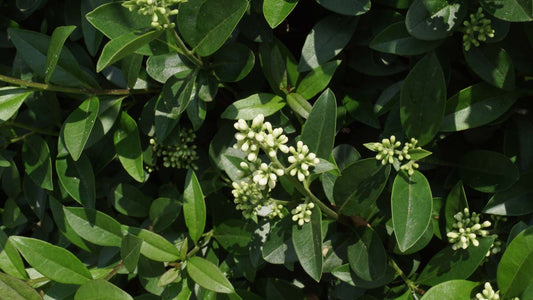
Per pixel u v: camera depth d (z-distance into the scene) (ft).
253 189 1.65
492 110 1.72
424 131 1.69
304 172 1.56
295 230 1.63
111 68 1.90
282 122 1.82
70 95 1.87
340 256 1.77
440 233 1.77
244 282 1.93
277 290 1.86
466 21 1.65
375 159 1.64
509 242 1.67
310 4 1.95
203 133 2.06
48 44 1.80
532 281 1.59
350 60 1.86
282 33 2.01
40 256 1.70
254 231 1.78
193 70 1.76
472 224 1.71
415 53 1.69
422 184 1.62
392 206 1.61
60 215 1.84
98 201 2.06
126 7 1.63
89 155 1.92
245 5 1.62
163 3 1.56
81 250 1.98
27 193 1.98
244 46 1.75
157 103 1.79
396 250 1.75
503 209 1.73
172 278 1.68
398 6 1.75
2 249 1.73
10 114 1.71
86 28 1.82
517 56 1.74
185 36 1.67
